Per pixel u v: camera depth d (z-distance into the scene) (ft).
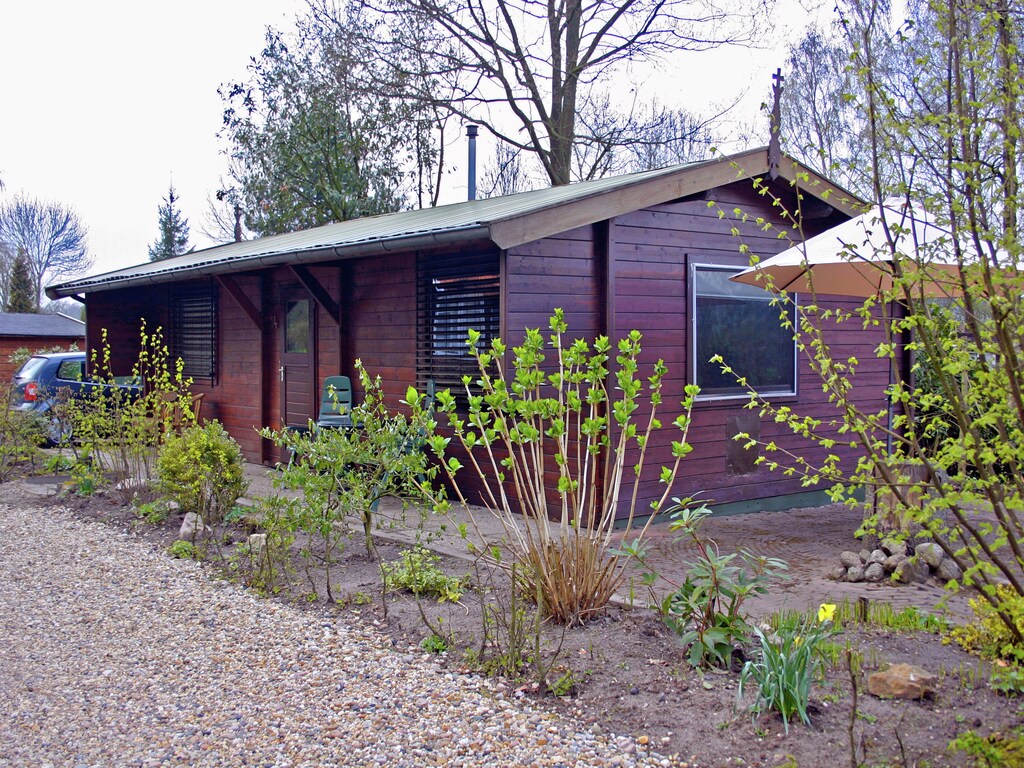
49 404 37.73
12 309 124.67
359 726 11.53
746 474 29.04
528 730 11.18
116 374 46.03
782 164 27.71
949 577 18.56
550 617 15.10
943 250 11.12
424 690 12.50
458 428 16.08
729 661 12.69
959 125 10.21
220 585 18.30
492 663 13.15
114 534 23.48
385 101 66.13
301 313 35.14
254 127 77.20
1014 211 10.16
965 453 10.09
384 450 19.83
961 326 11.60
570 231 25.00
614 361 25.26
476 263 26.84
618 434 24.99
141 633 15.51
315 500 18.67
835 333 31.76
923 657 13.05
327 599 17.01
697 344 27.68
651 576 15.11
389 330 30.58
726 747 10.44
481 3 61.21
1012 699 11.37
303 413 35.14
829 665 12.67
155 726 11.81
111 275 45.32
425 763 10.52
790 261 20.47
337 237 32.04
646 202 25.34
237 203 77.61
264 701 12.46
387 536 22.58
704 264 27.68
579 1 59.77
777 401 29.91
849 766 9.78
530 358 15.51
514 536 22.27
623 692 12.07
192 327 43.42
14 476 33.60
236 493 23.98
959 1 10.49
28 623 16.29
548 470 25.50
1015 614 10.25
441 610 16.03
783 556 22.31
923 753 9.98
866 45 11.71
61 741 11.44
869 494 19.45
